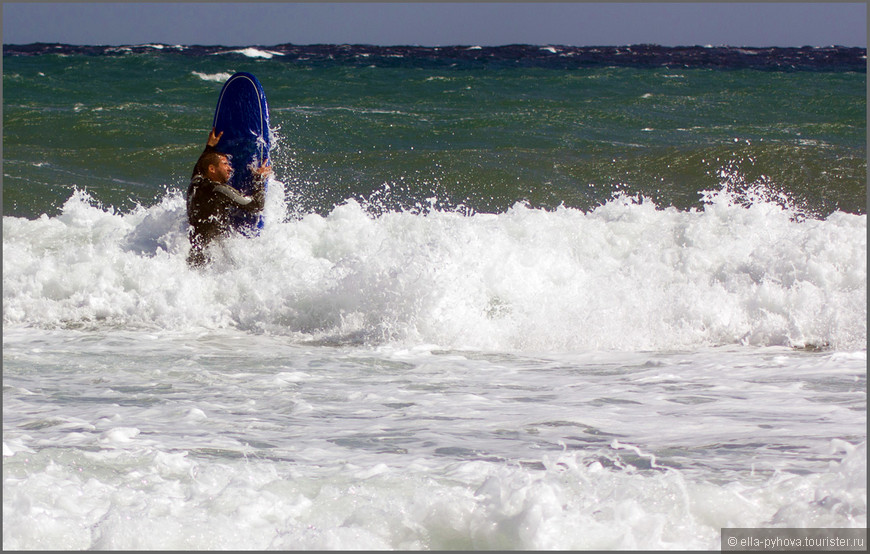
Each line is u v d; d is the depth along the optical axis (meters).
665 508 10.73
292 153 59.97
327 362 24.19
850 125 71.75
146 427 16.44
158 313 30.09
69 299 31.08
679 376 21.55
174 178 55.78
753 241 32.06
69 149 61.66
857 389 19.22
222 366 23.45
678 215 35.41
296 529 10.29
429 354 25.41
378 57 168.75
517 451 14.56
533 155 57.78
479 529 10.15
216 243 33.34
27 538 9.84
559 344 26.39
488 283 29.23
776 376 20.98
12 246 34.22
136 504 11.20
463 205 48.94
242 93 35.09
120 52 173.62
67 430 16.08
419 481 11.99
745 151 54.72
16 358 24.00
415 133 68.00
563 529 9.95
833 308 26.22
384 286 28.66
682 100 88.44
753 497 11.17
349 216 36.50
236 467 13.21
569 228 34.38
